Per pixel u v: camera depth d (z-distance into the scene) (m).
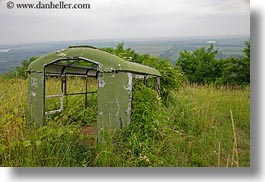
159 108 6.10
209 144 5.88
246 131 6.82
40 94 6.00
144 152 4.91
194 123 6.85
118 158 4.87
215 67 20.53
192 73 20.88
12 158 4.89
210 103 9.12
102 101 5.47
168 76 10.37
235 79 17.03
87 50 5.61
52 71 6.97
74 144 5.26
